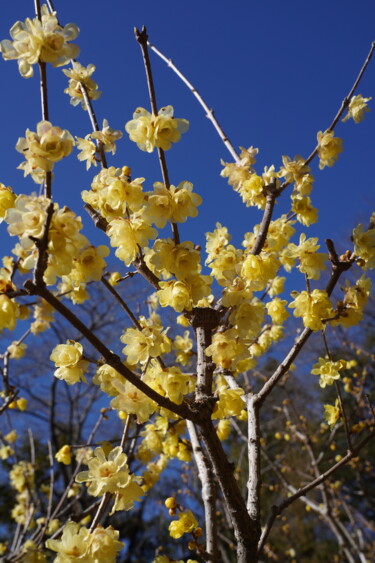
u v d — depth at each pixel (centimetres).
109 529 36
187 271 37
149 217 37
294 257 46
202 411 37
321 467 164
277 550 180
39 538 66
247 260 41
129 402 37
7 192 35
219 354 39
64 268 33
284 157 48
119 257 37
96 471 37
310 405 204
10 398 57
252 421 46
